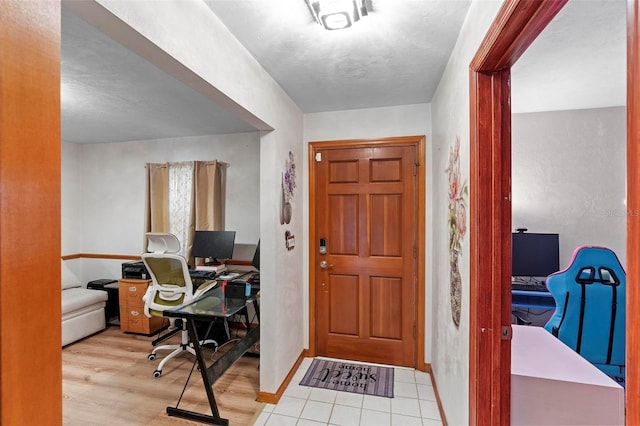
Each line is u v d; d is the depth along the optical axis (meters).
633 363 0.40
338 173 2.89
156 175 3.94
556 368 1.30
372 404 2.21
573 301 1.89
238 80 1.67
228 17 1.46
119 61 1.93
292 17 1.46
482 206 1.29
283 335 2.39
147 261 2.82
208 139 3.90
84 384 2.51
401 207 2.76
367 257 2.83
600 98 2.43
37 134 0.61
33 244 0.60
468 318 1.43
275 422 2.02
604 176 2.64
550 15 0.91
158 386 2.48
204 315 2.03
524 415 1.25
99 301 3.58
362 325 2.85
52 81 0.63
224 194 3.85
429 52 1.80
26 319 0.59
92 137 3.95
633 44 0.40
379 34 1.61
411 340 2.73
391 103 2.68
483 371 1.29
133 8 0.98
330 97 2.53
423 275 2.67
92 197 4.31
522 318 2.76
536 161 2.75
